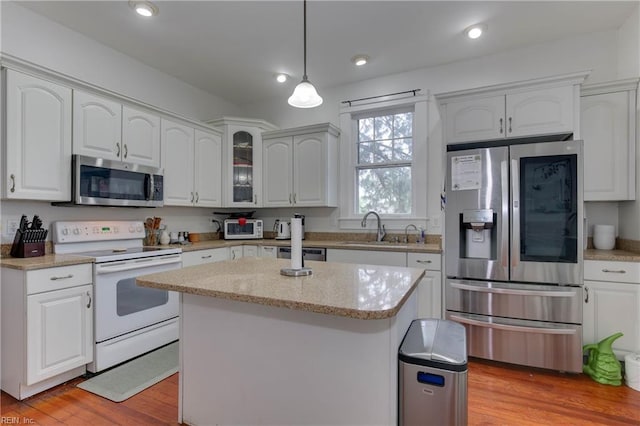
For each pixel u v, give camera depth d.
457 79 3.24
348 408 1.26
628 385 2.08
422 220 3.34
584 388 2.07
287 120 4.12
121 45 2.91
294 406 1.37
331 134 3.63
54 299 2.01
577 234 2.23
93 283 2.22
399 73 3.47
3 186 2.05
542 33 2.76
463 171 2.51
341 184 3.74
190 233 3.62
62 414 1.80
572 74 2.41
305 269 1.64
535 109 2.53
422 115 3.36
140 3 2.33
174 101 3.57
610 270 2.24
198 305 1.61
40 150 2.20
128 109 2.76
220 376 1.55
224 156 3.73
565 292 2.24
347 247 3.06
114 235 2.82
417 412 1.17
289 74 3.50
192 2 2.32
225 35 2.75
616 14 2.51
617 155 2.48
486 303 2.44
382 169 3.64
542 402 1.92
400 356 1.20
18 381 1.92
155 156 3.00
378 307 1.07
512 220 2.36
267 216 4.20
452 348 1.22
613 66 2.72
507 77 3.04
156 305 2.65
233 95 4.09
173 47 2.95
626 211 2.59
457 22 2.59
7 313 1.97
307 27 2.64
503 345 2.37
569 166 2.25
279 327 1.40
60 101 2.31
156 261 2.63
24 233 2.19
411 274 1.63
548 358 2.26
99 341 2.23
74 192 2.36
